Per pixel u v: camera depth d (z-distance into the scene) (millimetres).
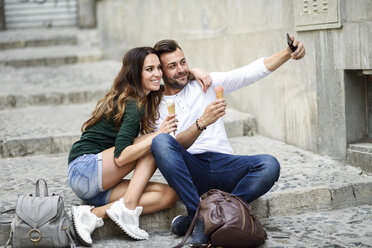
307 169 4605
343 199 4152
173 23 8086
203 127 3564
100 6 11969
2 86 8125
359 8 4262
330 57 4668
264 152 5223
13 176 4820
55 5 13297
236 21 6266
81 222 3533
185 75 3852
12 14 13156
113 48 11008
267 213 4020
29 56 10320
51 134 5816
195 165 3709
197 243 3311
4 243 3598
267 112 5852
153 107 3820
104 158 3623
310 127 5070
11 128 6191
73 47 11789
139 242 3594
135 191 3598
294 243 3484
